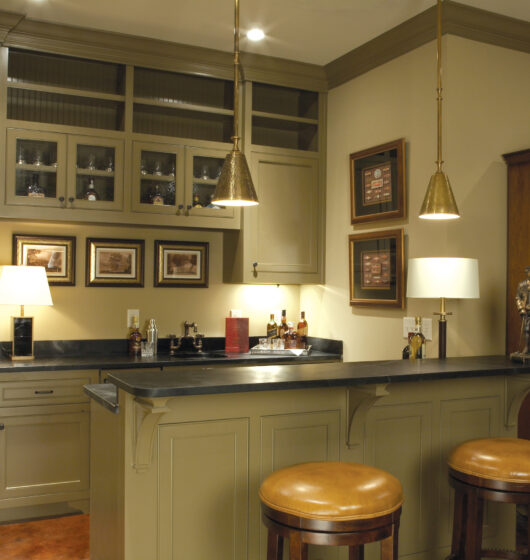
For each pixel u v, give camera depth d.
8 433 3.82
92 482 2.86
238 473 2.49
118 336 4.63
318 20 3.93
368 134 4.45
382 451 2.79
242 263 4.64
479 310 3.81
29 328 4.18
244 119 4.65
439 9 2.99
